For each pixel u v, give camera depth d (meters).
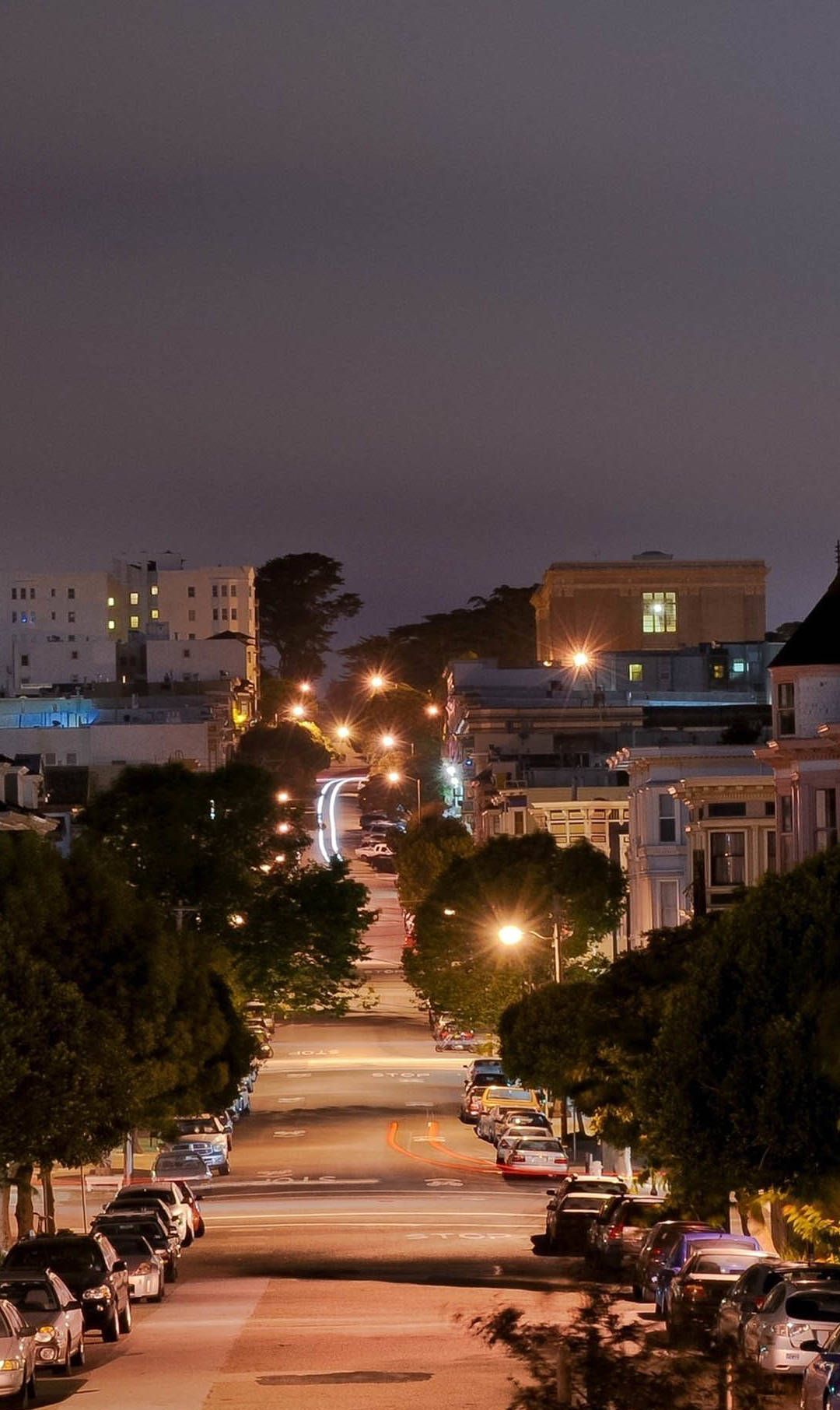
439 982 168.50
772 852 136.25
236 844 154.25
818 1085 66.25
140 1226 80.25
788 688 111.88
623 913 168.75
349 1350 59.53
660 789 157.25
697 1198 74.19
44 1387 53.66
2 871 94.31
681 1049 69.50
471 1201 115.00
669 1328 36.34
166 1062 99.81
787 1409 42.69
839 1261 64.62
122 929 96.62
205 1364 57.28
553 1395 29.89
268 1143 144.50
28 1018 77.06
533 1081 132.38
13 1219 111.75
